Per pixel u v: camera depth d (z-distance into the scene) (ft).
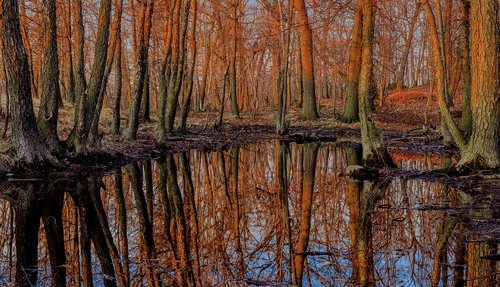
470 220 24.43
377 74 114.52
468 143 37.24
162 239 23.82
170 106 67.31
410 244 21.68
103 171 42.29
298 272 18.51
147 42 55.11
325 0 72.08
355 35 87.30
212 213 30.17
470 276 17.33
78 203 30.45
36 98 86.89
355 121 90.89
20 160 36.83
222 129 83.92
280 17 73.67
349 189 35.58
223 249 22.03
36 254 20.85
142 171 44.19
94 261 20.04
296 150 64.23
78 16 40.60
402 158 50.72
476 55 34.99
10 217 27.02
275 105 155.33
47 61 39.27
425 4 40.34
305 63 95.86
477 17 34.32
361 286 16.92
